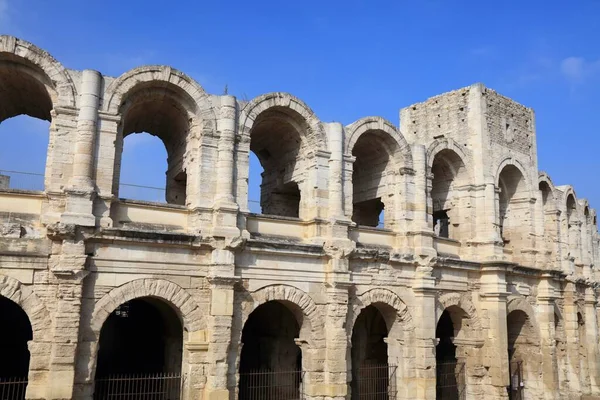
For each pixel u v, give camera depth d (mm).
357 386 44625
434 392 39062
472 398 43094
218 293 31859
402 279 39750
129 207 31625
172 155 39125
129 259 30234
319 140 37656
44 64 30422
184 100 34156
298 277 35125
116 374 38531
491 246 44844
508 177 51406
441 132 49406
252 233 34906
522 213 51031
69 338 27875
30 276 28047
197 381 30938
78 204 29297
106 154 31031
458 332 44781
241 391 43469
